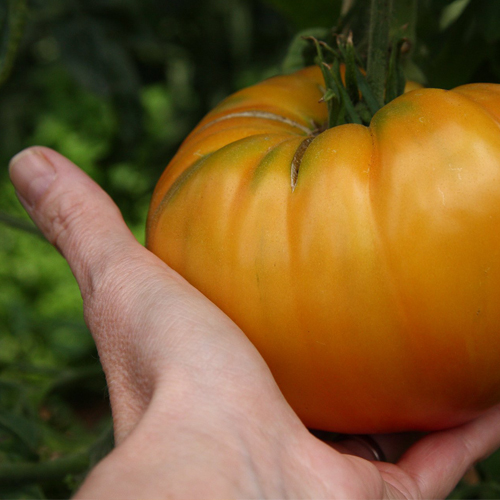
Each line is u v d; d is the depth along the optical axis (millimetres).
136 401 287
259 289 290
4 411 458
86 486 232
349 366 290
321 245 284
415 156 285
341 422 311
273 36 1140
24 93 1225
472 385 295
